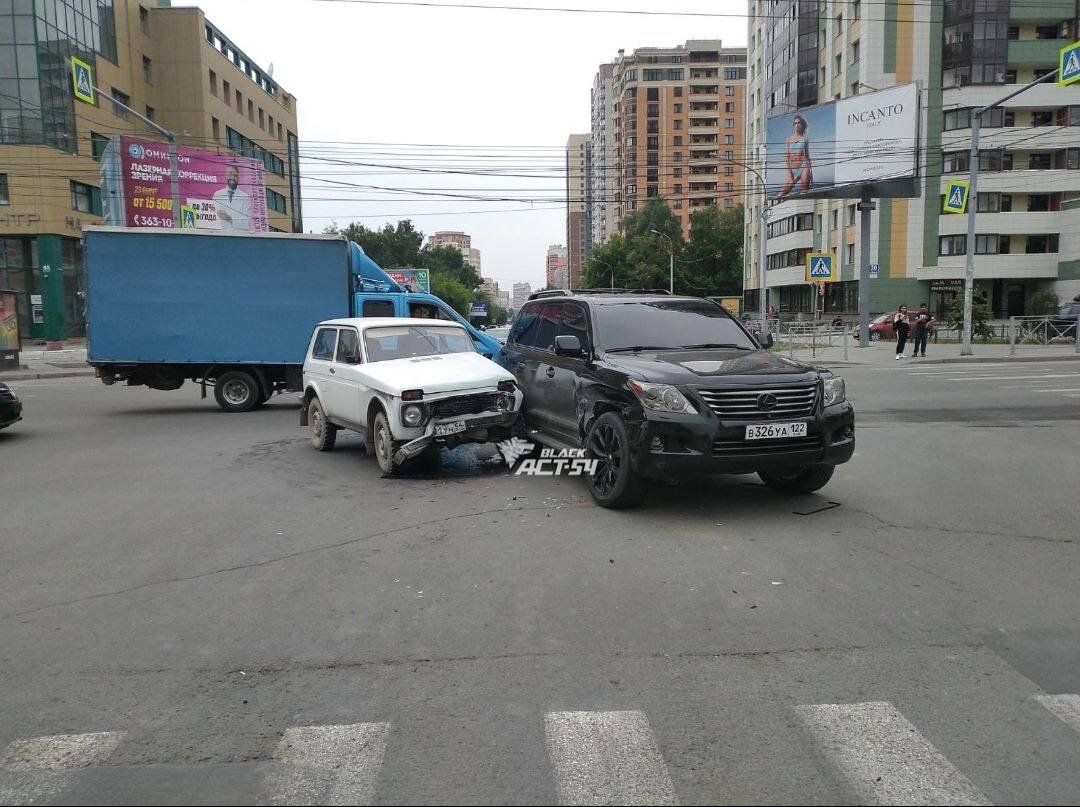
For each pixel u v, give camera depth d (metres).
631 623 4.27
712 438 6.09
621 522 6.34
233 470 8.92
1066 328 30.30
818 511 6.64
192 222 39.06
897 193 34.75
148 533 6.29
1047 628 4.17
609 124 146.88
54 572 5.33
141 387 20.48
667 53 125.00
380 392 8.25
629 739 3.10
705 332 7.82
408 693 3.52
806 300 60.47
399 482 8.11
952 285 37.22
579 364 7.52
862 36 48.50
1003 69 48.12
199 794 2.78
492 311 137.88
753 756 2.98
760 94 66.56
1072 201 49.03
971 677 3.61
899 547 5.61
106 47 46.03
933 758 2.95
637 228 92.94
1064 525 6.16
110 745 3.13
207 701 3.48
